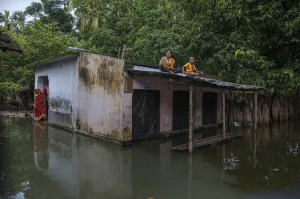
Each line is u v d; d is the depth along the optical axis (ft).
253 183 13.46
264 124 36.99
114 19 61.16
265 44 34.45
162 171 15.42
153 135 25.95
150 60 49.52
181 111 28.73
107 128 23.34
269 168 16.01
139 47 50.62
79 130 27.58
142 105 24.53
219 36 34.73
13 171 15.12
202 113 32.50
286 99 42.83
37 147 21.18
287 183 13.47
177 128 28.25
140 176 14.51
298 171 15.46
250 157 18.65
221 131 30.86
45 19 75.77
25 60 46.21
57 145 21.97
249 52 29.78
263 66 31.12
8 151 19.79
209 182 13.61
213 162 17.35
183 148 20.16
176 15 51.11
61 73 31.40
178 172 15.25
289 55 35.94
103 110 23.81
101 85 24.07
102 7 62.23
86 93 26.37
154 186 13.04
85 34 67.41
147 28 50.11
